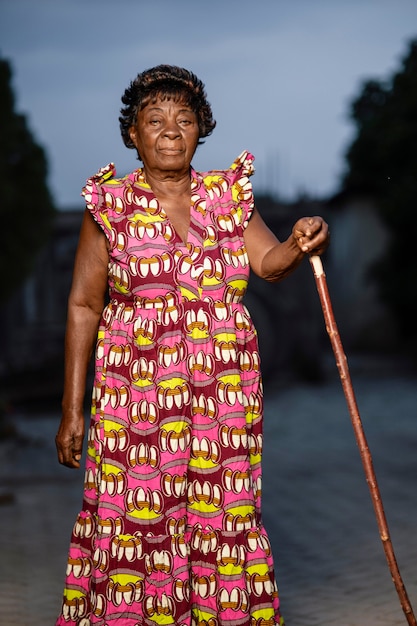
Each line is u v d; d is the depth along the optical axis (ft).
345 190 111.04
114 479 12.29
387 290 92.58
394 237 90.12
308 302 78.89
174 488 12.16
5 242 59.00
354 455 39.29
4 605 17.92
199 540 12.29
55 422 58.80
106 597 12.21
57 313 84.99
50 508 28.60
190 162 12.61
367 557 21.26
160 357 12.24
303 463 37.37
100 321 12.81
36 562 21.42
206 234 12.48
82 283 12.85
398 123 74.54
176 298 12.31
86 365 12.92
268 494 30.25
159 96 12.43
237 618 12.17
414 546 22.21
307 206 79.25
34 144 59.31
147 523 12.18
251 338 12.69
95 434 12.52
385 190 83.35
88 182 12.43
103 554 12.23
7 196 57.16
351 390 12.05
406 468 34.94
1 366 75.56
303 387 75.41
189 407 12.25
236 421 12.30
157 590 12.16
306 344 78.95
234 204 12.72
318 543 22.88
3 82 56.85
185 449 12.21
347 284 118.42
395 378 82.53
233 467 12.27
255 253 12.78
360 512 26.68
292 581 19.42
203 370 12.29
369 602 17.74
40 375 68.39
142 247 12.36
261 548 12.36
